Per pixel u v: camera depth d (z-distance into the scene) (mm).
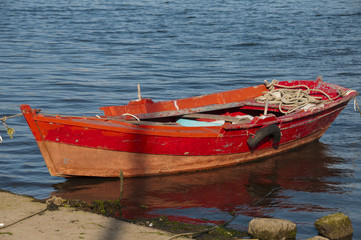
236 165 10297
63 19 34250
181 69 20219
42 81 17578
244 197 8516
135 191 8672
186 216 7594
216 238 6703
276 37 27797
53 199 7648
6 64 20344
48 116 9016
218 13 37156
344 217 7090
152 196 8445
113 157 8977
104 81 17938
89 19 34250
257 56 22984
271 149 10695
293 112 11188
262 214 7766
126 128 8766
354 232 7172
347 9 40219
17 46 24547
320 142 11898
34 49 23891
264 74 19438
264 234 6734
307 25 32000
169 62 21547
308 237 6934
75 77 18406
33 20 33688
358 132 12617
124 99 15562
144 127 9398
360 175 9734
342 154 11047
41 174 9367
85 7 40688
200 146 9516
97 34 28500
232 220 7473
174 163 9484
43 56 22281
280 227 6738
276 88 12945
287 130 10648
